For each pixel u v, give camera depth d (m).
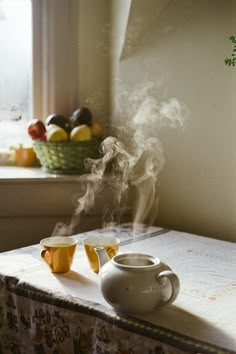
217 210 1.83
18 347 1.38
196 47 1.82
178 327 1.16
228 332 1.15
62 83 2.14
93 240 1.48
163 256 1.56
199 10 1.80
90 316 1.23
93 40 2.09
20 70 2.23
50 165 2.00
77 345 1.25
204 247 1.64
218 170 1.81
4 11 2.20
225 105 1.77
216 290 1.33
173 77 1.89
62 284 1.35
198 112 1.84
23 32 2.20
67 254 1.40
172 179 1.93
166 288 1.19
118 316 1.19
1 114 2.24
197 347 1.10
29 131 2.02
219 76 1.77
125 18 1.93
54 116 2.03
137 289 1.17
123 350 1.18
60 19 2.11
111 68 2.07
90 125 2.04
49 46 2.13
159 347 1.14
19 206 1.93
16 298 1.37
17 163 2.19
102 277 1.21
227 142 1.78
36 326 1.33
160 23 1.89
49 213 1.95
